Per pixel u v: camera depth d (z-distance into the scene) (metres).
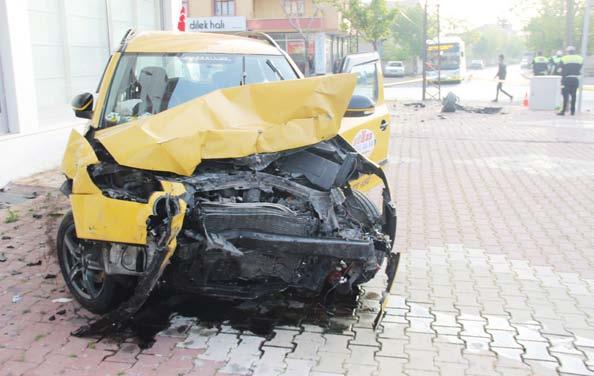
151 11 13.40
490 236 6.96
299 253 4.03
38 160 9.46
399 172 10.68
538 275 5.73
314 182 4.32
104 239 4.08
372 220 4.74
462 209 8.16
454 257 6.22
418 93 34.31
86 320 4.58
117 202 4.03
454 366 4.03
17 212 7.43
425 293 5.25
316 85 4.39
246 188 4.20
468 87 40.53
